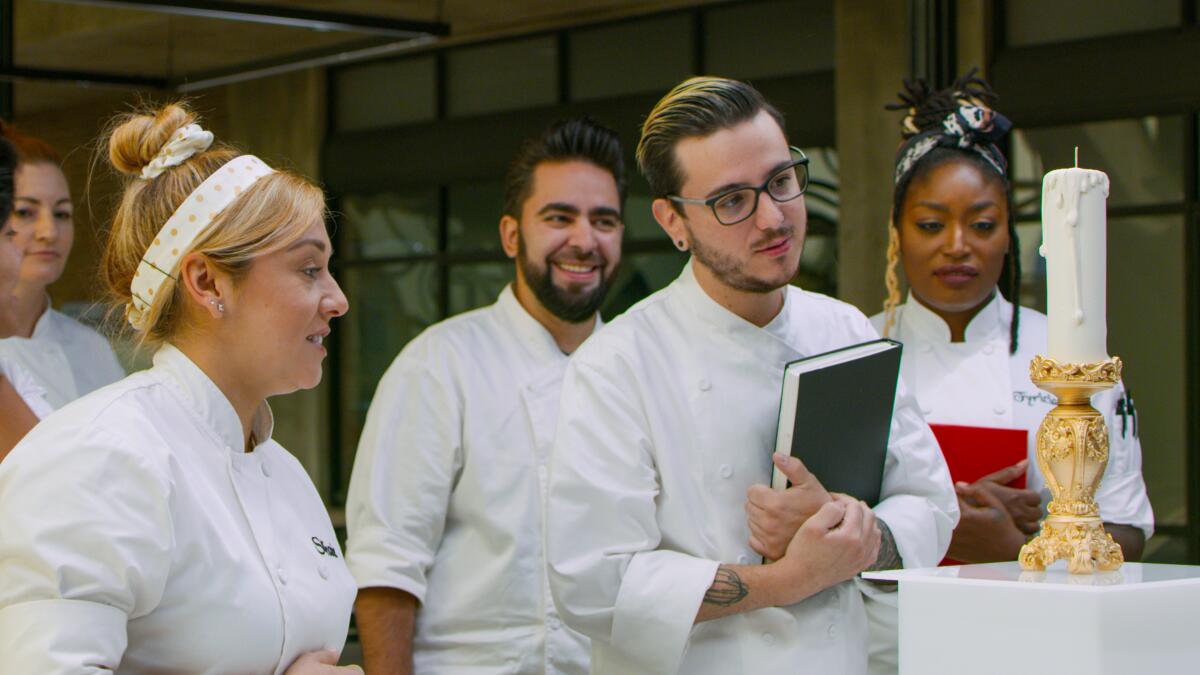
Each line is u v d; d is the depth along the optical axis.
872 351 1.76
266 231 1.55
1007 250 2.45
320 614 1.61
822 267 6.85
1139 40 5.78
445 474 2.56
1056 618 1.26
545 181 2.64
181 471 1.49
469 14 7.81
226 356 1.58
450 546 2.60
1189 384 5.78
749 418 1.88
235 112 9.55
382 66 8.95
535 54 8.16
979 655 1.32
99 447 1.43
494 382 2.63
